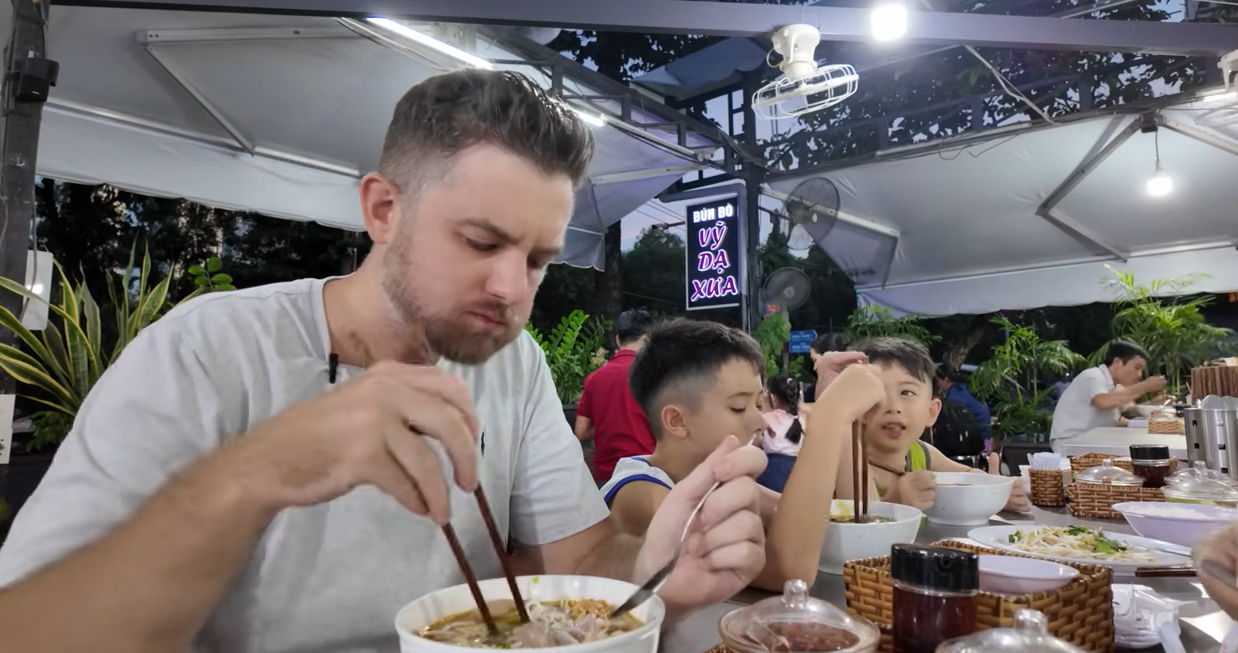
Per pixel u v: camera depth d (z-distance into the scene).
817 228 5.76
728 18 3.64
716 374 1.56
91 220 4.95
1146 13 5.77
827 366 1.78
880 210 5.88
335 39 3.14
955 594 0.77
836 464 1.30
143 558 0.62
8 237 2.52
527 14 3.22
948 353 7.79
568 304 8.96
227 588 0.67
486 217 0.79
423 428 0.66
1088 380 4.50
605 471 3.43
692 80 6.52
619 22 3.38
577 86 4.96
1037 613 0.66
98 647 0.60
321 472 0.64
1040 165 4.99
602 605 0.82
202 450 0.86
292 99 3.42
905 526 1.31
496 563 1.06
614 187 5.34
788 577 1.21
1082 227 5.37
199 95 3.22
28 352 2.96
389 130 0.88
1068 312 7.59
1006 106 5.95
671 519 0.96
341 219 4.11
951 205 5.57
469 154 0.79
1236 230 5.04
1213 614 1.01
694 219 6.56
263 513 0.65
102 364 2.92
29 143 2.56
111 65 3.02
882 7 3.73
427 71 3.43
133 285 4.98
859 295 6.67
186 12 2.83
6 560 0.74
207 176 3.56
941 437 4.00
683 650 0.94
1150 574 1.20
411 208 0.83
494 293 0.82
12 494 2.98
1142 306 5.87
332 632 0.91
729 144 6.06
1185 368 5.86
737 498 0.95
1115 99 5.52
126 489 0.79
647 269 10.86
